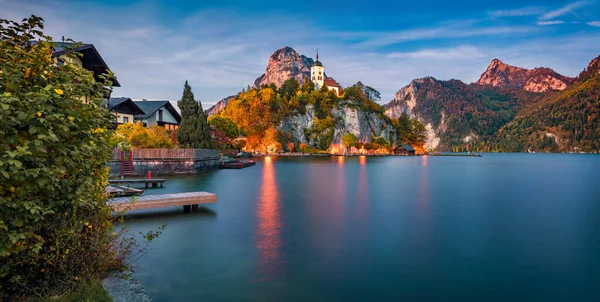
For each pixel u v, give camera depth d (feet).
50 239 23.66
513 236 54.13
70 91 22.70
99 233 28.30
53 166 21.84
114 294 27.63
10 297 22.25
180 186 114.01
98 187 27.09
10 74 20.52
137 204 59.00
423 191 112.57
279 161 358.23
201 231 53.88
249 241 49.08
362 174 189.37
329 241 50.06
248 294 31.94
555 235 54.80
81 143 23.52
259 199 89.25
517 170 246.27
